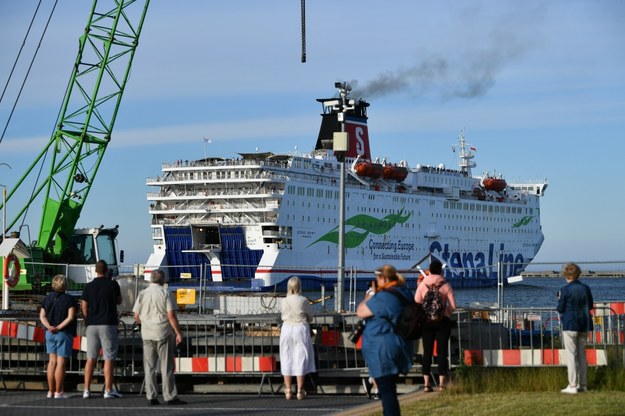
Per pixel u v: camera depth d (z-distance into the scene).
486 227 153.75
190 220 115.25
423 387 22.33
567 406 17.88
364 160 131.75
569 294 20.30
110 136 74.00
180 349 24.94
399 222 136.38
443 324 20.75
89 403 21.25
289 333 21.52
